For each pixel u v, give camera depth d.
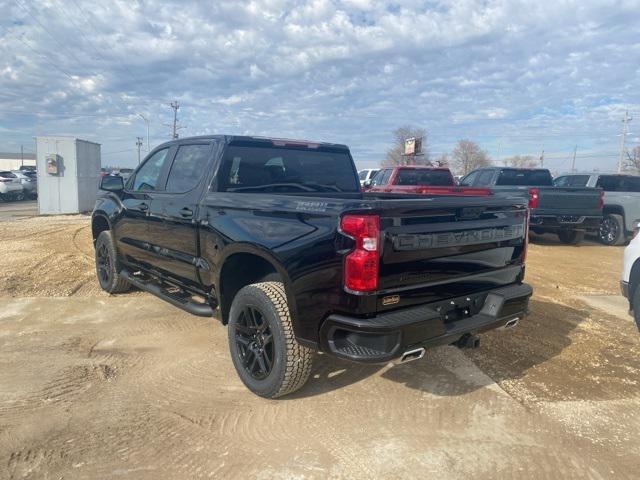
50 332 5.13
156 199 5.03
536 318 5.89
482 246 3.65
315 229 3.20
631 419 3.54
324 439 3.22
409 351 3.06
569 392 3.95
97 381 4.01
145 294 6.65
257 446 3.13
